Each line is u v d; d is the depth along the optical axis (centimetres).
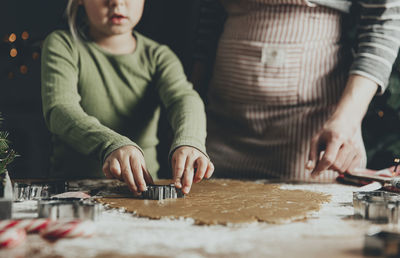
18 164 270
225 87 154
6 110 268
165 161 207
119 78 138
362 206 74
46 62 129
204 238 61
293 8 140
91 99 136
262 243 59
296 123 147
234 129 159
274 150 151
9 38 171
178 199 91
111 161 96
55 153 141
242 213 76
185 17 242
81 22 142
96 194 98
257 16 145
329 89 144
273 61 143
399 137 178
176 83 136
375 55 130
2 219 68
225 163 160
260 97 148
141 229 66
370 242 60
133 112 139
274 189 105
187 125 112
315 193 99
